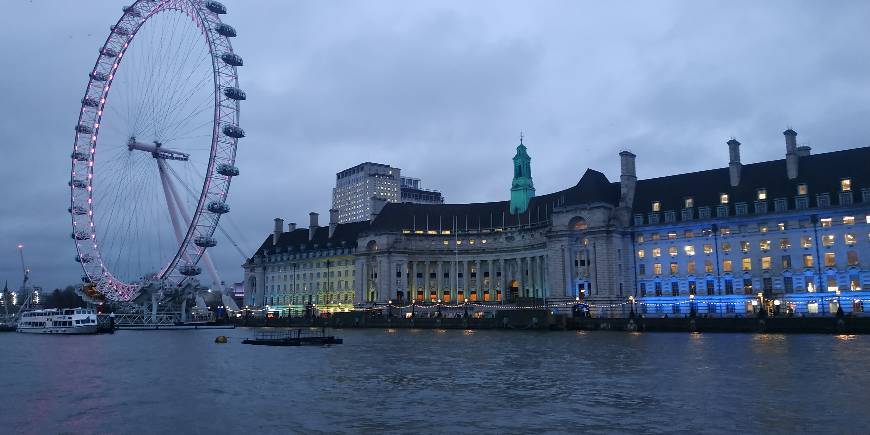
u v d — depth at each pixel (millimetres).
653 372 52656
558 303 152125
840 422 32500
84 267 150125
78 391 47062
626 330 118875
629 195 151375
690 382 46469
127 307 181000
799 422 32594
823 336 91625
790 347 72812
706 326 109062
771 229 130375
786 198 129750
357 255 199250
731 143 140625
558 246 153875
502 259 189125
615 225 146875
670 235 142625
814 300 123938
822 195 125812
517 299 164375
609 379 49219
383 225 196875
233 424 34594
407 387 47125
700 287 137250
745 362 57875
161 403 41375
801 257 126500
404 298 190250
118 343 108000
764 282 130000
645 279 144875
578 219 153000
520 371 55688
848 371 50344
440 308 182000
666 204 145875
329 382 50438
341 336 118812
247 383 50500
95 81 147375
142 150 142875
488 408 38062
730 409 36125
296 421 35125
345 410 38094
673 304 139625
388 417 35844
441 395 43156
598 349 77000
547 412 36531
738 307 131875
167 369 61812
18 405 41062
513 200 192750
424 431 32312
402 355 74125
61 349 92750
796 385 43844
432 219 199625
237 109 142875
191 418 36344
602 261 146500
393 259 192125
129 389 47906
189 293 181125
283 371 58750
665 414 35281
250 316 198875
